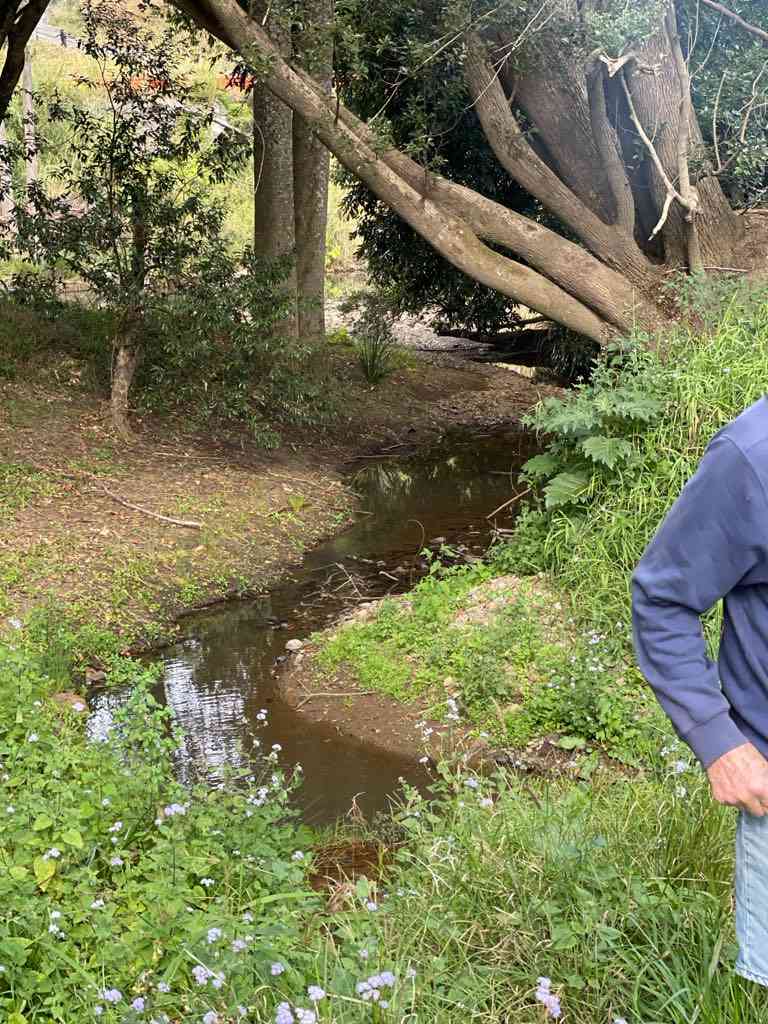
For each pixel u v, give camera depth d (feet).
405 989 8.93
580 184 31.19
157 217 35.88
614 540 21.95
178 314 35.96
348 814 16.61
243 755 18.83
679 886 10.39
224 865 11.63
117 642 23.54
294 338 39.32
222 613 26.17
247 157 40.16
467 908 10.40
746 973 7.49
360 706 20.59
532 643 20.75
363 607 24.59
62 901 10.36
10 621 21.27
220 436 38.47
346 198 55.72
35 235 37.60
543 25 27.84
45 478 30.96
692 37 31.48
